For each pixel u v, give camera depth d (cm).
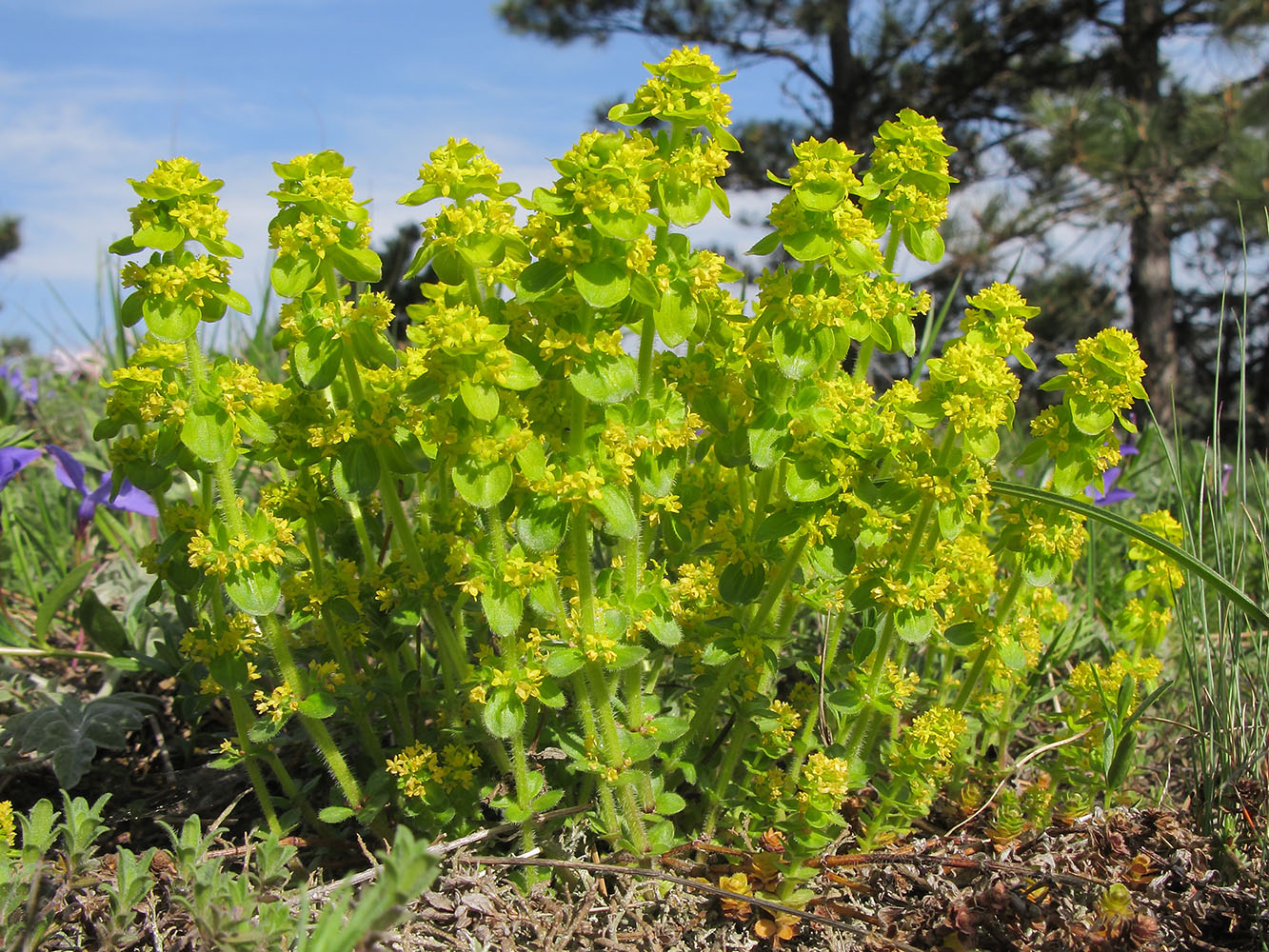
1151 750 357
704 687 275
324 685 259
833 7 1675
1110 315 1658
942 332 1647
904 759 276
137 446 250
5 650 332
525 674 239
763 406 247
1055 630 379
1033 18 1734
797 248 233
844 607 274
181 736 346
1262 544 317
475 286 240
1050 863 263
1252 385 1675
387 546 298
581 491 225
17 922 230
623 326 235
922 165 260
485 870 262
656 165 214
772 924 249
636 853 262
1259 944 258
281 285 228
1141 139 1534
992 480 287
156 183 220
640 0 1816
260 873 244
